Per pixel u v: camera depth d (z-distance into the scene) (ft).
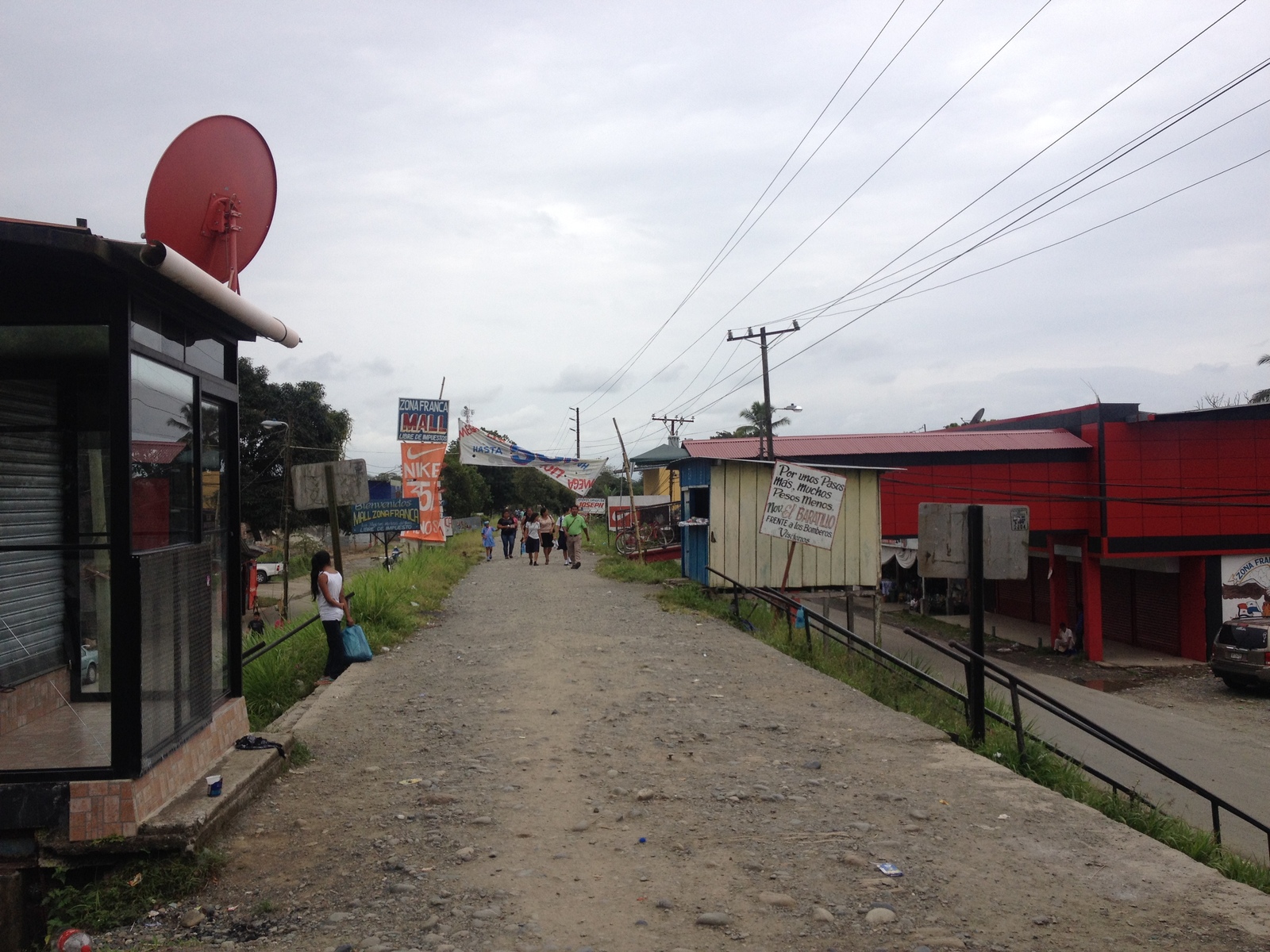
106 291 15.40
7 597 17.66
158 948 12.62
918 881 14.51
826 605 52.49
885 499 86.33
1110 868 15.06
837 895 14.02
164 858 14.70
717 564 51.57
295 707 27.22
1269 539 83.92
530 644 37.93
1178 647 85.71
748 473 52.11
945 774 20.33
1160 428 84.12
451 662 34.24
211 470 19.77
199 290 15.71
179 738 16.87
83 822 14.65
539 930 12.93
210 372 19.66
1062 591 92.02
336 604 31.71
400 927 13.05
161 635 16.01
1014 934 12.74
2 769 15.10
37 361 17.19
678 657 34.81
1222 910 13.48
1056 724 56.70
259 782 18.67
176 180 20.72
